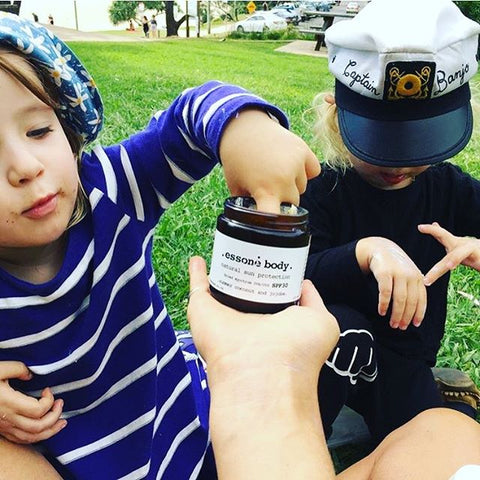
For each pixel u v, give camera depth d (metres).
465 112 0.69
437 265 0.63
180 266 0.95
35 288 0.45
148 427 0.52
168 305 0.86
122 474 0.51
